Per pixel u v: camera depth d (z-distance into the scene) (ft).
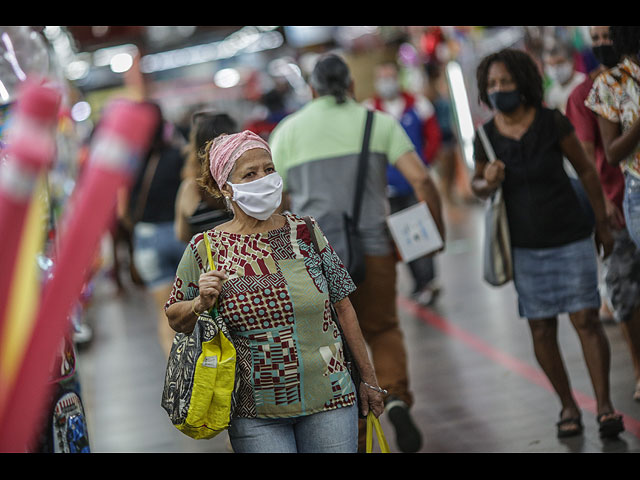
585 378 50.90
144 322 88.43
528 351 58.39
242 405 26.89
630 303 45.39
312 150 42.86
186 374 26.12
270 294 26.45
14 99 27.68
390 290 43.55
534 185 41.39
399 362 43.29
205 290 25.40
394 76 82.48
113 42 171.63
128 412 56.70
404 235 42.70
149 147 58.18
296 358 26.63
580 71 68.03
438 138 87.04
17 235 8.84
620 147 40.01
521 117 41.78
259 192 26.09
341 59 43.80
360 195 42.52
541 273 41.86
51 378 24.81
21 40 28.99
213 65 214.69
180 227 48.32
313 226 27.68
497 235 42.22
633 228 40.93
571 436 42.16
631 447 39.99
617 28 40.09
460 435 44.60
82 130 88.63
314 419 27.04
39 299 11.51
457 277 85.71
